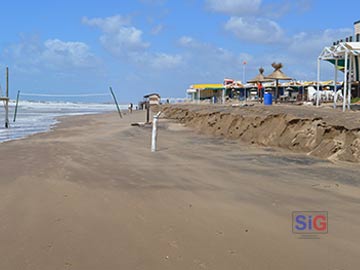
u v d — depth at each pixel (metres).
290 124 11.70
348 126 9.60
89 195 6.41
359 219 5.13
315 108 15.77
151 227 4.88
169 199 6.17
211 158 10.27
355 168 8.44
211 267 3.76
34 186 7.05
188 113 26.58
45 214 5.40
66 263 3.86
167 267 3.76
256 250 4.16
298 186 6.96
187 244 4.32
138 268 3.74
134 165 9.27
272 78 28.69
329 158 9.53
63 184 7.20
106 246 4.28
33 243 4.36
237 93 46.41
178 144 13.67
